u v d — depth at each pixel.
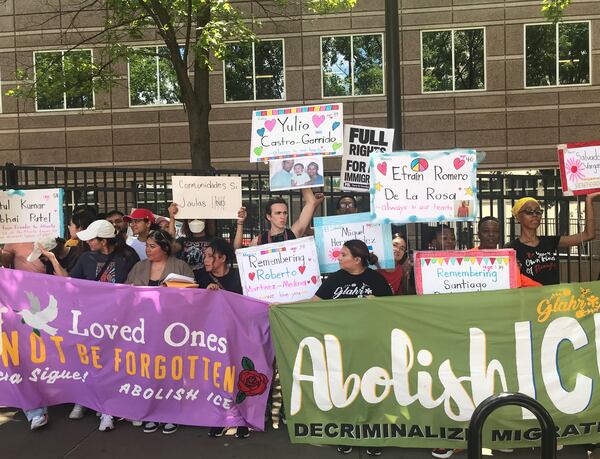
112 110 16.88
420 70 16.36
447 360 4.09
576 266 9.42
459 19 16.19
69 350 4.59
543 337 4.08
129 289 4.53
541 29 16.02
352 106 16.45
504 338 4.09
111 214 6.22
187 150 16.77
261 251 4.72
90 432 4.55
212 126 16.66
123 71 16.61
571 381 4.05
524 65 16.09
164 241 4.82
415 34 16.31
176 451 4.22
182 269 4.90
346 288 4.47
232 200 5.62
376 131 5.73
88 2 16.20
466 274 4.38
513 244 5.14
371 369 4.14
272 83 16.58
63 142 17.03
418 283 4.42
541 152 16.16
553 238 5.12
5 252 5.62
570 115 16.05
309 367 4.19
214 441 4.39
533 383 4.05
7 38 16.88
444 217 4.63
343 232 5.04
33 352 4.62
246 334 4.43
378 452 4.16
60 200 5.56
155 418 4.48
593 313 4.10
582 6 15.84
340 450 4.25
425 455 4.17
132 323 4.52
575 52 16.00
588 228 5.12
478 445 2.60
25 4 16.72
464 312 4.10
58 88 11.41
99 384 4.55
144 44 16.38
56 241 5.46
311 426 4.17
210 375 4.45
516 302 4.09
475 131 16.30
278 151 5.13
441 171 4.64
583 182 5.15
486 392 4.05
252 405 4.41
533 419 3.98
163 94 16.77
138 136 16.86
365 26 16.34
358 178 5.73
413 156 4.63
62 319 4.60
